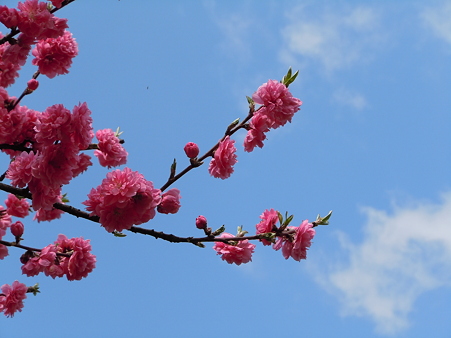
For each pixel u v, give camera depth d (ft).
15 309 15.02
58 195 13.26
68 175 11.76
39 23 12.94
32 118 13.91
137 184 11.32
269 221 13.87
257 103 13.44
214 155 13.32
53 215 15.85
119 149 13.61
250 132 13.65
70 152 11.60
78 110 11.41
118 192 11.17
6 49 13.43
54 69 14.96
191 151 12.90
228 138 13.41
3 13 12.69
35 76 15.16
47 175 11.53
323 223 13.92
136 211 11.59
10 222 15.62
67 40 15.02
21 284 15.20
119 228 11.62
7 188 12.80
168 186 12.83
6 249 14.48
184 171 12.91
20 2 12.94
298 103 13.50
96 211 11.52
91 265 14.80
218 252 14.39
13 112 13.74
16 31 13.01
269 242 14.16
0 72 15.10
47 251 14.44
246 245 14.10
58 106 11.51
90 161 12.48
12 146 13.73
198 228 13.30
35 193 12.25
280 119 13.37
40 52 14.83
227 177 13.30
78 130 11.39
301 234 13.37
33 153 12.34
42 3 12.99
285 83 13.85
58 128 11.32
